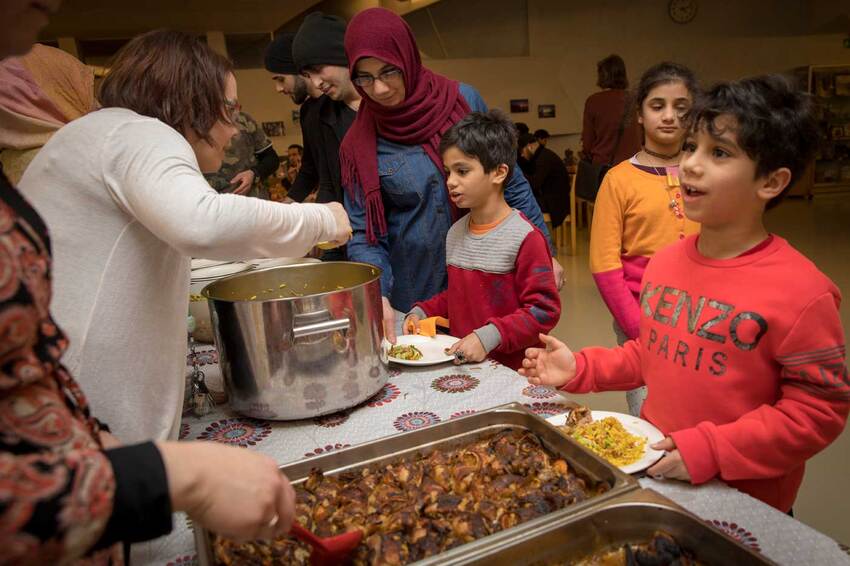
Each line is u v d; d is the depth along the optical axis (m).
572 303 3.83
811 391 0.71
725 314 0.78
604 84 3.52
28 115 1.38
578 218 6.73
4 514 0.30
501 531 0.59
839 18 8.21
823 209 6.67
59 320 0.68
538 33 8.26
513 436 0.82
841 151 7.81
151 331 0.75
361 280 1.10
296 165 5.07
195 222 0.68
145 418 0.75
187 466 0.37
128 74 0.79
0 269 0.33
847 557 0.57
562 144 8.70
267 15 6.89
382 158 1.57
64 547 0.32
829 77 7.77
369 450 0.78
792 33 8.48
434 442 0.81
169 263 0.77
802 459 0.73
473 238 1.38
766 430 0.71
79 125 0.71
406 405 0.98
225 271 1.50
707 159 0.76
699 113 0.77
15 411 0.34
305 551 0.62
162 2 6.39
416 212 1.56
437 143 1.53
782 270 0.75
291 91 2.46
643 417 0.93
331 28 1.78
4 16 0.38
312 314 0.88
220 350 0.93
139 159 0.68
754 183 0.74
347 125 1.85
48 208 0.69
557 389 0.96
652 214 1.44
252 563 0.60
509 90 8.35
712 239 0.81
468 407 0.96
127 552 0.58
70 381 0.44
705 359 0.81
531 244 1.28
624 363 0.96
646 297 0.93
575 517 0.59
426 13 8.09
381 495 0.70
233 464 0.40
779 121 0.71
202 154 0.87
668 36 8.38
